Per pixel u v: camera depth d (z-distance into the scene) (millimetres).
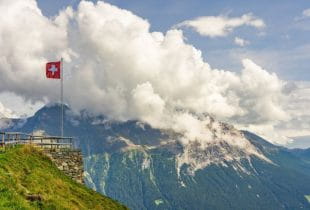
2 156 54281
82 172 73938
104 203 61000
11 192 37375
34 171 55594
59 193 52469
